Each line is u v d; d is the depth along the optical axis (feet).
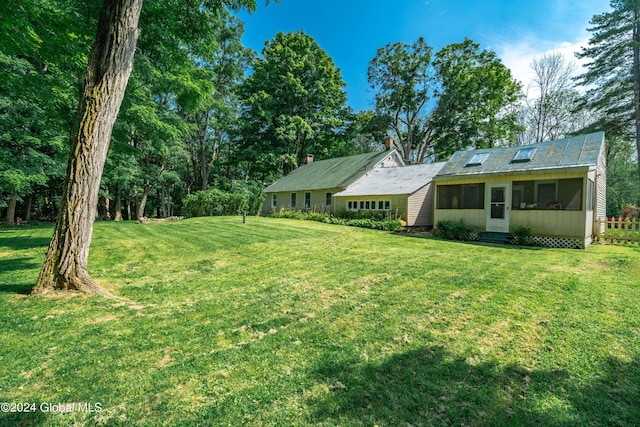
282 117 95.71
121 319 11.68
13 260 21.35
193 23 23.49
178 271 19.57
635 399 7.12
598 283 16.16
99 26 14.65
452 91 94.58
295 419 6.49
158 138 40.40
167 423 6.36
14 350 9.14
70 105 29.91
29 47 22.41
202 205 73.97
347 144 120.16
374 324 11.28
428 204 53.21
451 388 7.52
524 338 10.03
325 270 19.72
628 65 65.41
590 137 34.01
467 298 13.97
